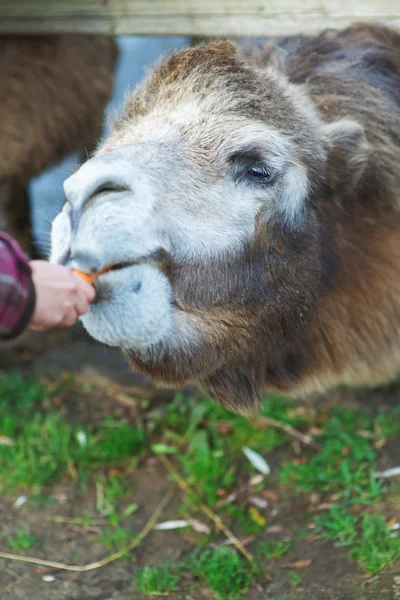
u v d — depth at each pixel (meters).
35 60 4.81
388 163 3.61
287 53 3.79
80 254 2.51
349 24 3.93
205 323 2.95
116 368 5.29
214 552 3.85
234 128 2.91
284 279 3.18
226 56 3.08
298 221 3.16
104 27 4.34
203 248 2.80
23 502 4.30
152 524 4.15
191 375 3.04
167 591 3.66
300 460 4.53
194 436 4.66
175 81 3.10
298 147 3.10
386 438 4.61
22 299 2.22
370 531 3.78
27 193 5.36
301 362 3.61
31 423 4.86
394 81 3.82
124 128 3.09
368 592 3.39
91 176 2.57
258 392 3.46
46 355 5.52
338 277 3.53
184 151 2.85
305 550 3.84
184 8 4.13
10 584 3.67
